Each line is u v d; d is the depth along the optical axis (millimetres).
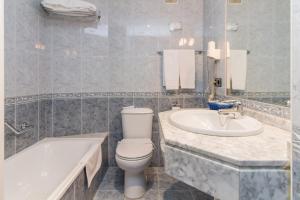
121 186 2053
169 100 2447
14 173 1626
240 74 1511
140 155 1738
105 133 2428
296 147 517
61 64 2340
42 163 1999
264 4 1220
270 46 1160
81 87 2381
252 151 735
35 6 2053
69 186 1249
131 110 2268
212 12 2104
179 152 853
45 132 2275
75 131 2387
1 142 588
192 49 2424
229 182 690
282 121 1039
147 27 2418
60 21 2316
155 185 2070
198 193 1925
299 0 501
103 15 2381
